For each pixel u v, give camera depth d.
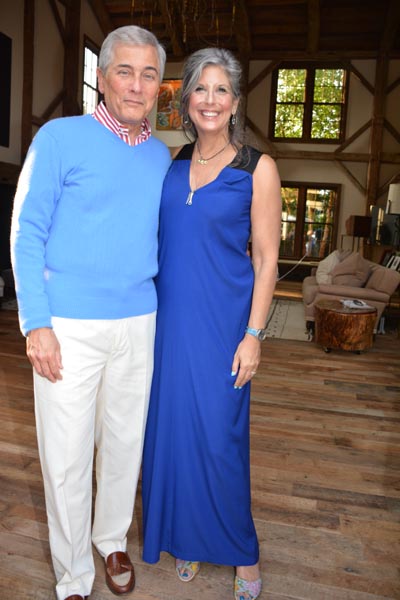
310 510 2.35
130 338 1.61
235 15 11.24
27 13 8.87
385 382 4.46
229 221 1.60
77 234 1.48
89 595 1.74
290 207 12.52
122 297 1.56
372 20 11.34
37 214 1.44
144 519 1.81
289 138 12.34
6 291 7.79
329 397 3.99
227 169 1.58
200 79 1.53
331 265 6.68
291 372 4.63
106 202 1.49
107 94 1.49
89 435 1.61
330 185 12.23
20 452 2.80
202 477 1.72
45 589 1.77
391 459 2.94
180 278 1.64
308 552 2.04
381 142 11.80
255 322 1.67
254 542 1.80
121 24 12.05
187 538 1.76
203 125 1.55
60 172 1.44
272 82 12.25
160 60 1.52
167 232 1.65
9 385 3.91
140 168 1.55
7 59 8.48
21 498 2.33
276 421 3.43
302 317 7.40
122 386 1.67
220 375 1.67
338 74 12.05
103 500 1.80
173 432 1.72
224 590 1.81
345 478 2.68
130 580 1.78
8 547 1.98
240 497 1.75
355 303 5.53
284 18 11.54
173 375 1.69
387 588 1.85
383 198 12.08
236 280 1.65
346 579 1.89
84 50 11.09
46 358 1.46
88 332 1.52
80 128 1.46
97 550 1.98
